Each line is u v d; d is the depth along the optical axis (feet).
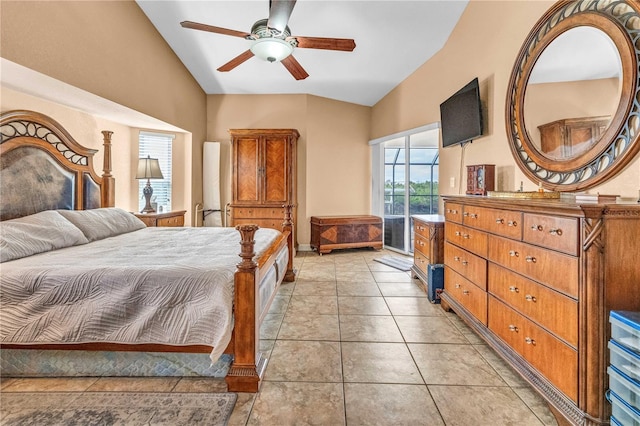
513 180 8.45
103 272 5.57
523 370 5.34
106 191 11.51
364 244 17.72
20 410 4.88
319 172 18.11
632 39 5.14
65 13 7.86
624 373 3.82
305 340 7.29
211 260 6.42
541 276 4.99
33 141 8.69
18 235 6.88
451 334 7.59
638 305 4.10
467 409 4.98
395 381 5.72
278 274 8.79
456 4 10.48
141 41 11.26
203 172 17.40
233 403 5.08
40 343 5.41
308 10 10.28
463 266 7.85
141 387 5.53
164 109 13.07
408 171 16.38
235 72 15.26
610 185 5.53
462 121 10.55
